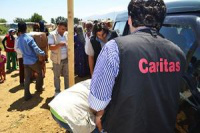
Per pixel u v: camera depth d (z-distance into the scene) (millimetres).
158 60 1567
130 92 1511
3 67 8336
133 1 1639
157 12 1605
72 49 4070
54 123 4848
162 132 1642
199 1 2318
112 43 1569
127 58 1507
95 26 4293
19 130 4691
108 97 1582
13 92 7113
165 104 1620
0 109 5828
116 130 1616
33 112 5512
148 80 1535
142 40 1564
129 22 1735
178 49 1659
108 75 1534
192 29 2160
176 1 2662
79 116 2805
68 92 3000
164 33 2693
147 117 1576
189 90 2141
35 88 6973
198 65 2117
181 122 2197
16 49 7449
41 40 6773
